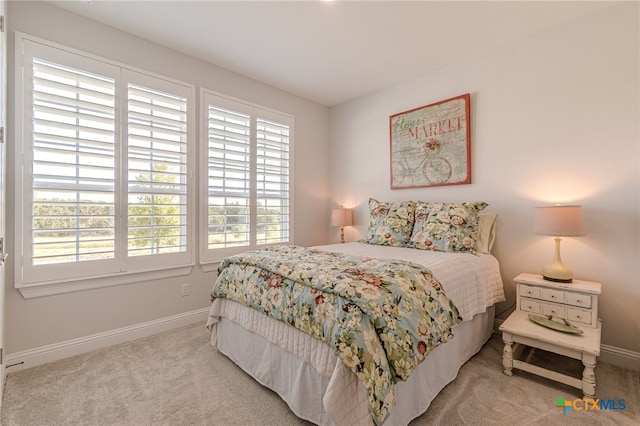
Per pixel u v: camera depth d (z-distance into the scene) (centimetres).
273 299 165
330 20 229
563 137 232
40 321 207
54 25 212
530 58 247
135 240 248
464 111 283
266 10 218
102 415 155
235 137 314
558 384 181
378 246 280
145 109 256
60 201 211
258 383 184
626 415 155
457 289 186
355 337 122
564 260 232
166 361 210
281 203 362
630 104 205
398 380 123
